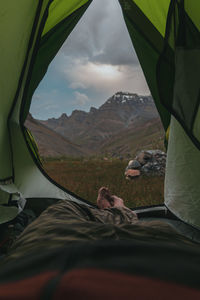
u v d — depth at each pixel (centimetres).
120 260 46
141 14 233
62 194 228
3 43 167
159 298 36
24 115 227
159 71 177
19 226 192
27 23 180
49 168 770
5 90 178
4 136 190
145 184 422
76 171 689
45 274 43
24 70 192
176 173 173
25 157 216
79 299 35
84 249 50
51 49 250
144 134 14888
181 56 164
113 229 76
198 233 188
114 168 718
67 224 85
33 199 217
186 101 157
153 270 43
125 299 35
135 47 262
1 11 161
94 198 345
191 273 43
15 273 48
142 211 240
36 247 67
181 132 168
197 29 167
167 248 52
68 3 225
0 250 163
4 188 178
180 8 173
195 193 161
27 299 36
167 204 178
